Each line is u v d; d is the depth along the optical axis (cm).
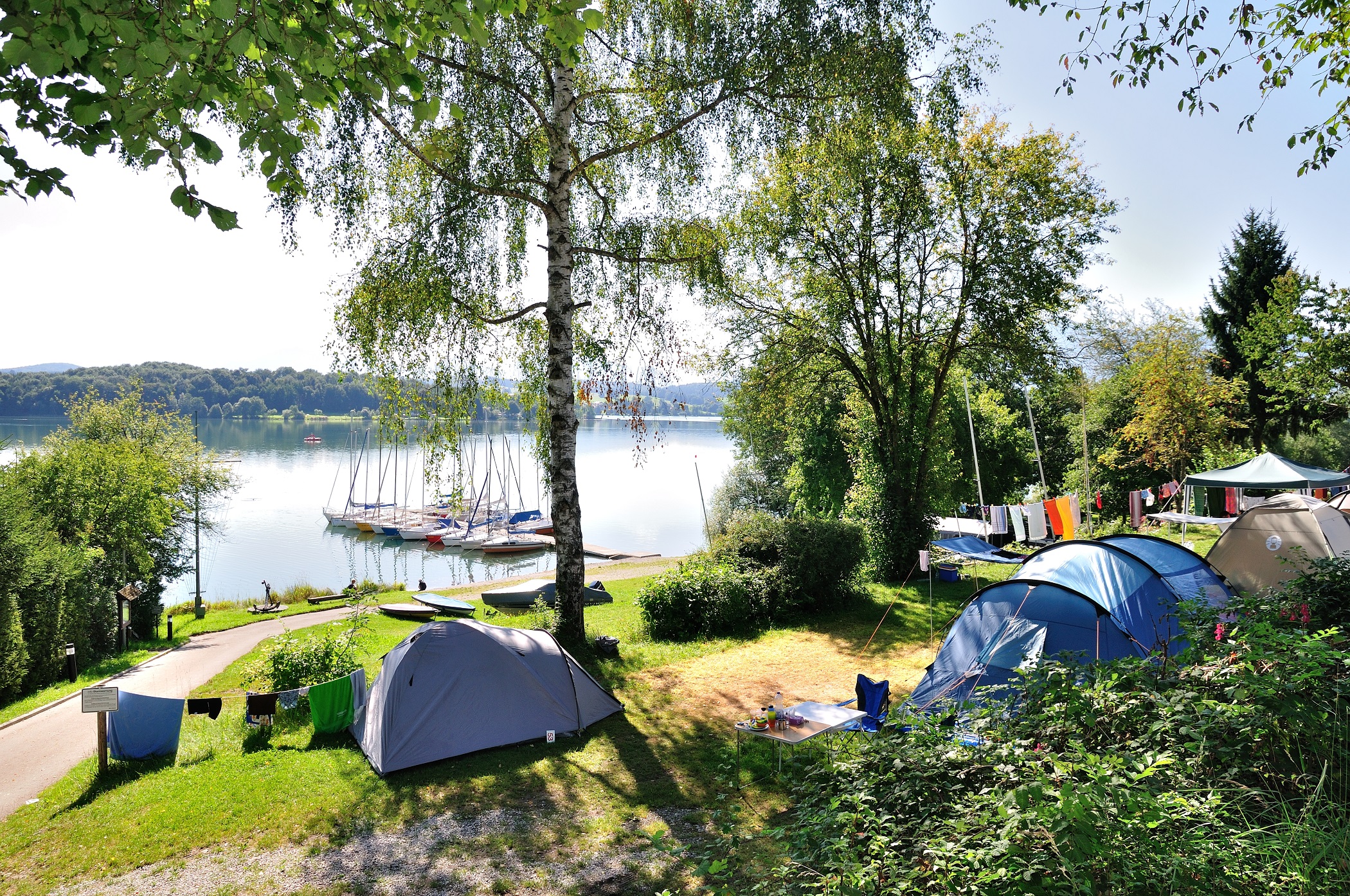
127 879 688
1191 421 2703
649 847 711
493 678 1001
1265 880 304
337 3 405
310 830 768
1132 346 3450
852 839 391
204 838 757
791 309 2234
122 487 2889
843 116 1338
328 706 1042
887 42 1270
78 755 1085
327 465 9800
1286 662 396
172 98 368
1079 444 3681
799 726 857
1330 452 3334
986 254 2019
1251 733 376
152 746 972
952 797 389
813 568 1770
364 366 1246
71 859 730
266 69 372
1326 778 365
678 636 1575
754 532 1856
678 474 10506
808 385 2353
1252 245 3297
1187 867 301
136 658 2008
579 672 1085
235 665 1661
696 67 1200
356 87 424
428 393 1309
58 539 2248
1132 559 1012
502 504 6500
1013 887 304
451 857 706
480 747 959
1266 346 2680
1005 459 3691
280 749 1004
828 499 3045
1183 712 399
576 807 806
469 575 3925
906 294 2130
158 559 3206
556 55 1209
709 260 1345
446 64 1108
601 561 4138
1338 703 389
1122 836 307
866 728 859
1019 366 2081
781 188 1947
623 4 1208
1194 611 568
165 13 334
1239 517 1357
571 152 1311
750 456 4069
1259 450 3228
